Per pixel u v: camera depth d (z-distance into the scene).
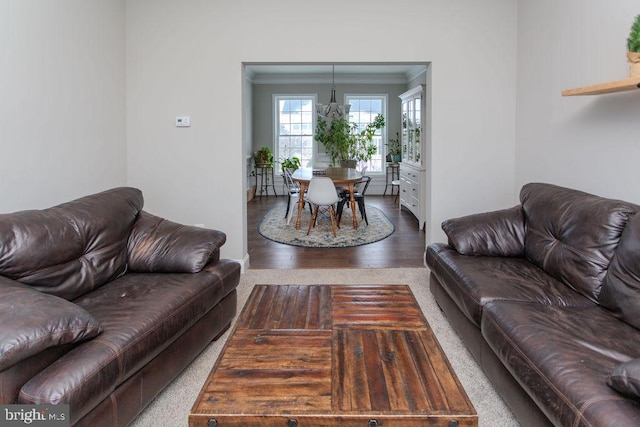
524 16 3.74
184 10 3.84
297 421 1.25
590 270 2.18
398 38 3.86
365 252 4.83
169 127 3.92
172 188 3.97
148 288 2.26
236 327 1.86
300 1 3.83
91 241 2.36
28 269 1.97
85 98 3.20
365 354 1.61
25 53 2.53
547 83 3.39
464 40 3.88
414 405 1.29
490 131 3.95
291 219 6.80
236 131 3.92
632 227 2.03
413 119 6.82
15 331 1.37
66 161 2.96
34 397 1.37
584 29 2.91
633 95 2.48
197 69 3.88
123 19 3.80
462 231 2.96
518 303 2.07
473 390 2.14
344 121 9.16
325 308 2.07
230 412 1.26
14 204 2.46
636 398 1.26
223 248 4.05
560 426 1.38
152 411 1.97
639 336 1.74
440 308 3.08
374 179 9.88
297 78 9.57
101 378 1.53
